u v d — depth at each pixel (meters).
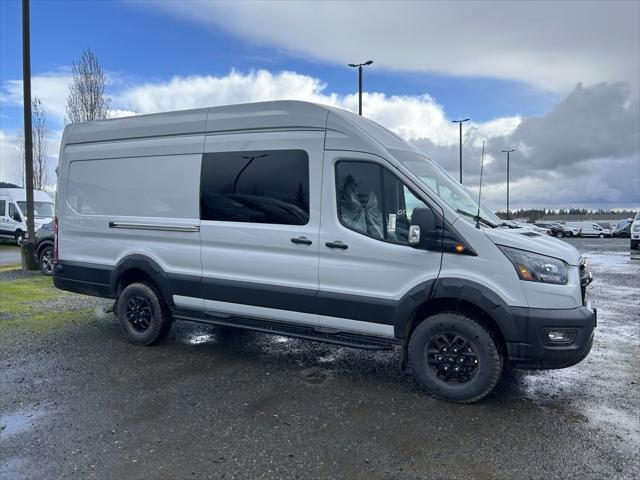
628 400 4.30
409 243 4.21
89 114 23.28
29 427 3.75
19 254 17.95
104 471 3.15
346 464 3.23
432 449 3.43
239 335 6.34
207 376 4.83
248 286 5.00
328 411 4.04
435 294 4.15
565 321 3.86
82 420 3.86
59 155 6.49
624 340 6.29
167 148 5.50
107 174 5.98
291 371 4.99
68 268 6.31
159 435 3.62
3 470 3.16
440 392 4.23
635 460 3.29
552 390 4.53
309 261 4.68
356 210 4.48
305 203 4.69
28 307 7.95
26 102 12.17
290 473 3.13
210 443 3.50
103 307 7.89
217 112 5.19
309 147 4.68
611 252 22.36
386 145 4.58
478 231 4.07
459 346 4.19
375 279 4.41
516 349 3.98
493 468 3.19
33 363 5.20
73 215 6.28
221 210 5.15
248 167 5.00
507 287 3.97
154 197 5.60
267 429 3.72
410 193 4.28
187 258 5.40
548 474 3.12
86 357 5.41
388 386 4.60
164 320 5.73
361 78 21.03
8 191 21.50
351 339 4.57
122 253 5.86
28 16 12.01
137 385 4.59
